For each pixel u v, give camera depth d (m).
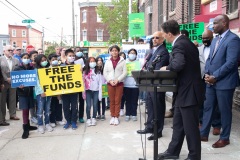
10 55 7.59
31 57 6.56
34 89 6.08
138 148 5.15
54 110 6.74
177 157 4.48
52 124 6.73
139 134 6.00
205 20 7.84
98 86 6.77
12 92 7.62
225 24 4.82
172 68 3.74
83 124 6.95
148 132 5.93
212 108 5.18
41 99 6.22
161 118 5.64
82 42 45.94
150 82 3.84
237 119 6.75
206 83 5.12
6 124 7.13
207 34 5.73
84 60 7.76
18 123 7.34
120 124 6.87
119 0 35.09
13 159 4.82
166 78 3.80
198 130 4.07
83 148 5.24
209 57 5.12
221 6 8.30
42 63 6.20
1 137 6.11
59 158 4.80
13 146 5.48
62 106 6.75
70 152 5.06
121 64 6.77
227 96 4.85
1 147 5.45
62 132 6.29
